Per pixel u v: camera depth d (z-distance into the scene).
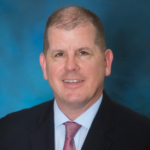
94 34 2.41
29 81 4.65
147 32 4.48
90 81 2.43
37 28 4.64
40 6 4.62
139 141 2.42
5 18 4.64
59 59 2.43
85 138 2.49
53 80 2.48
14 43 4.64
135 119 2.56
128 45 4.52
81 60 2.39
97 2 4.57
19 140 2.66
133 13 4.50
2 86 4.65
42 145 2.57
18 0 4.63
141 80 4.50
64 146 2.49
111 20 4.55
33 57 4.64
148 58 4.48
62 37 2.36
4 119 2.90
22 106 4.66
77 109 2.52
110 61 2.64
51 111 2.72
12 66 4.65
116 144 2.43
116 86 4.56
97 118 2.54
